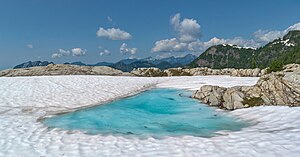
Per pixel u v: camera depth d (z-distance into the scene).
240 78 48.81
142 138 12.43
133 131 13.98
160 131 13.93
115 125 15.45
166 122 16.20
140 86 34.41
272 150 9.65
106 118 17.36
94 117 17.53
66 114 18.17
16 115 17.30
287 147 9.82
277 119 14.36
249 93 20.02
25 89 25.83
